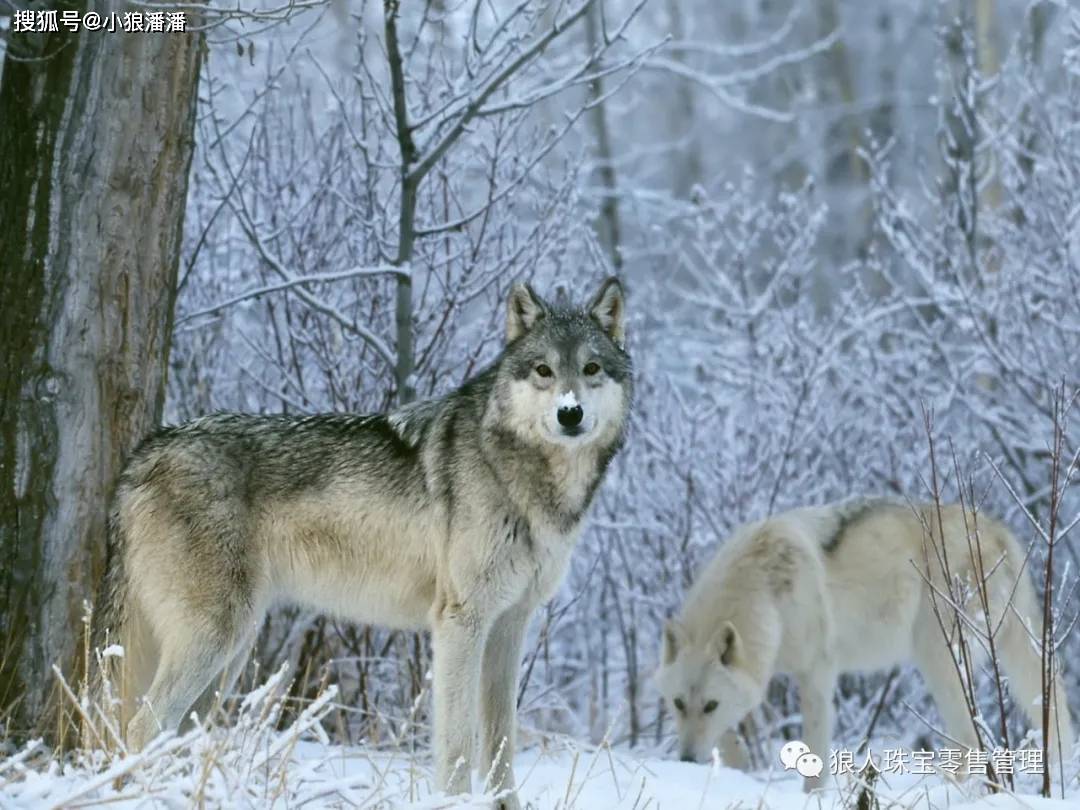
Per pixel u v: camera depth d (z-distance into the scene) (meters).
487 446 8.42
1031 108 18.31
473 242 13.47
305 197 13.75
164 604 8.51
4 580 8.86
